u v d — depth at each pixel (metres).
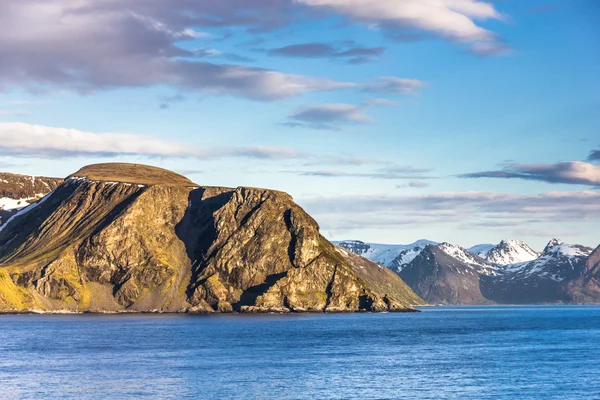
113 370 174.62
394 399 139.00
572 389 150.50
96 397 139.25
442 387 152.25
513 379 163.50
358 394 143.75
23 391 145.38
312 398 139.38
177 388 148.75
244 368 179.38
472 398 140.50
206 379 160.25
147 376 164.62
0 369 177.25
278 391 146.25
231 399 137.88
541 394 144.75
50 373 169.50
